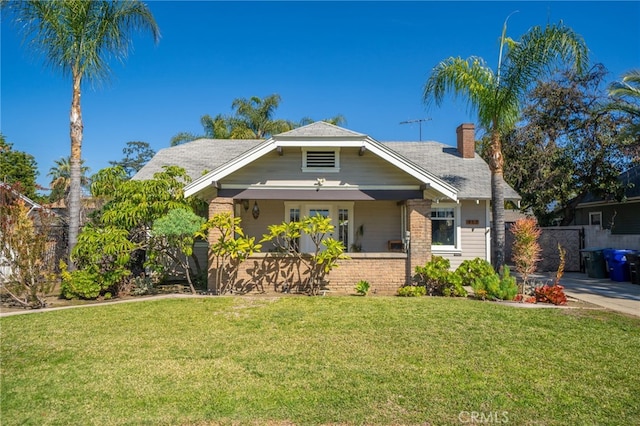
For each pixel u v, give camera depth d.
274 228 11.84
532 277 16.70
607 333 7.57
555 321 8.40
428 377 5.47
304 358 6.20
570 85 21.78
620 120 20.58
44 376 5.55
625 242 17.11
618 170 20.98
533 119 22.45
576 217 26.70
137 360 6.14
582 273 18.39
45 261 11.62
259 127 35.19
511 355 6.36
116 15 13.52
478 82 13.57
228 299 10.59
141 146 61.16
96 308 9.73
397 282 12.46
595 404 4.74
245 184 13.44
